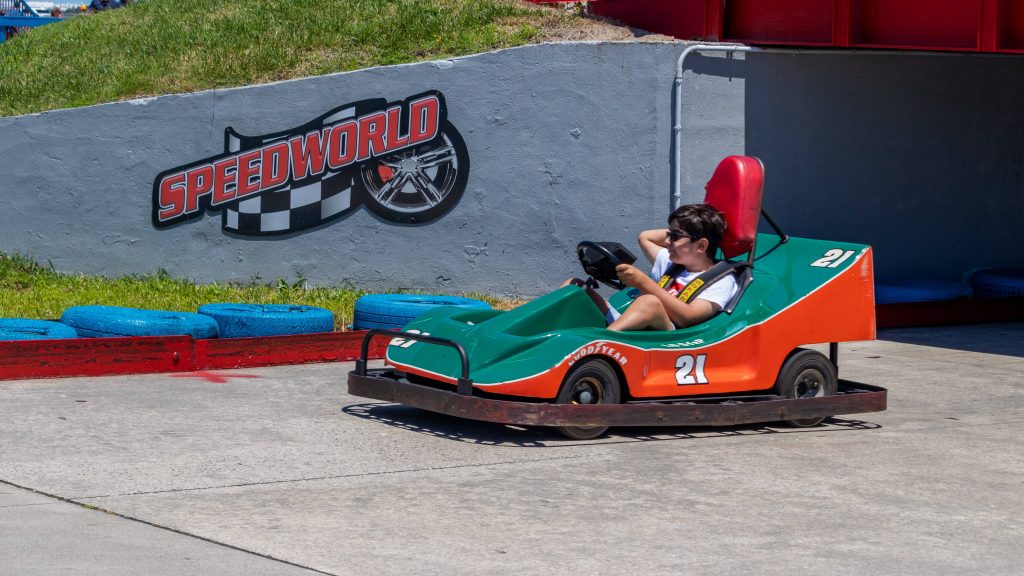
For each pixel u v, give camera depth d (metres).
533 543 12.93
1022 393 23.56
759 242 21.11
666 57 32.56
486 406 17.08
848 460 17.28
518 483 15.47
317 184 34.22
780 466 16.83
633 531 13.48
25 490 14.38
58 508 13.66
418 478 15.59
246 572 11.66
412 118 33.62
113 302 30.67
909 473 16.58
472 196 33.56
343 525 13.36
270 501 14.24
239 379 22.77
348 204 34.16
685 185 32.94
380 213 34.00
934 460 17.42
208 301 31.52
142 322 23.83
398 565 12.05
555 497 14.84
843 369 26.27
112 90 37.34
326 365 24.81
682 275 19.75
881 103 36.62
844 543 13.24
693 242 19.44
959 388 24.00
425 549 12.59
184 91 36.06
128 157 35.22
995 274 36.75
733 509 14.52
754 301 19.36
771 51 33.94
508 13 37.69
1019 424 20.33
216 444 17.17
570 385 17.67
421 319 19.66
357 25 38.09
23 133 35.88
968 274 38.12
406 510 14.05
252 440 17.52
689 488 15.45
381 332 19.00
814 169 35.44
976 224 39.38
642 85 32.56
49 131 35.69
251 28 39.56
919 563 12.60
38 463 15.70
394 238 34.00
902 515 14.45
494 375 17.33
